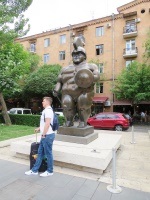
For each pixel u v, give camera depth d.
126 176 3.99
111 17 23.39
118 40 23.00
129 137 9.27
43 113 3.80
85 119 5.70
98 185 3.41
